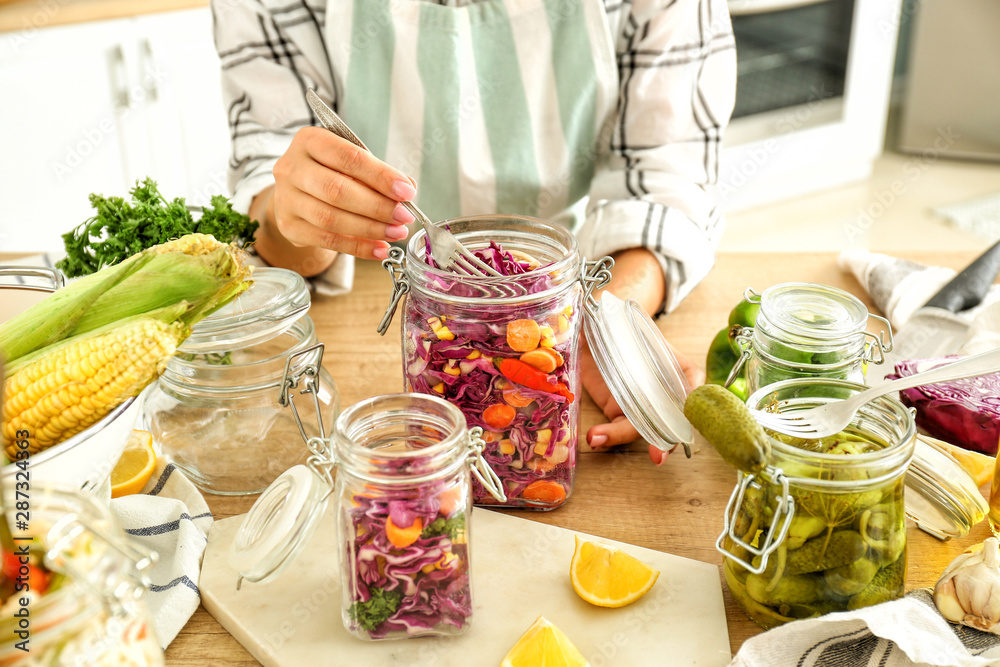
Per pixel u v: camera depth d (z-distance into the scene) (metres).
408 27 1.15
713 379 0.87
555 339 0.67
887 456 0.53
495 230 0.75
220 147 2.37
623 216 1.05
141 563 0.41
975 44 3.43
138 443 0.76
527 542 0.68
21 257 1.05
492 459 0.71
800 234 3.08
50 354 0.53
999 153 3.63
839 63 3.03
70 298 0.56
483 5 1.16
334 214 0.78
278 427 0.75
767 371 0.72
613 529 0.70
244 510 0.73
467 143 1.22
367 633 0.58
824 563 0.55
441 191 1.26
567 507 0.73
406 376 0.73
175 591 0.61
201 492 0.76
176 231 0.82
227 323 0.70
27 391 0.52
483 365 0.67
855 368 0.72
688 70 1.18
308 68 1.19
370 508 0.55
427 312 0.68
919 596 0.57
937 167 3.63
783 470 0.54
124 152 2.17
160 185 2.28
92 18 2.00
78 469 0.52
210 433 0.74
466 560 0.58
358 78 1.18
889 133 3.97
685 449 0.76
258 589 0.64
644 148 1.21
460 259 0.68
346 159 0.75
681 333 1.00
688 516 0.72
